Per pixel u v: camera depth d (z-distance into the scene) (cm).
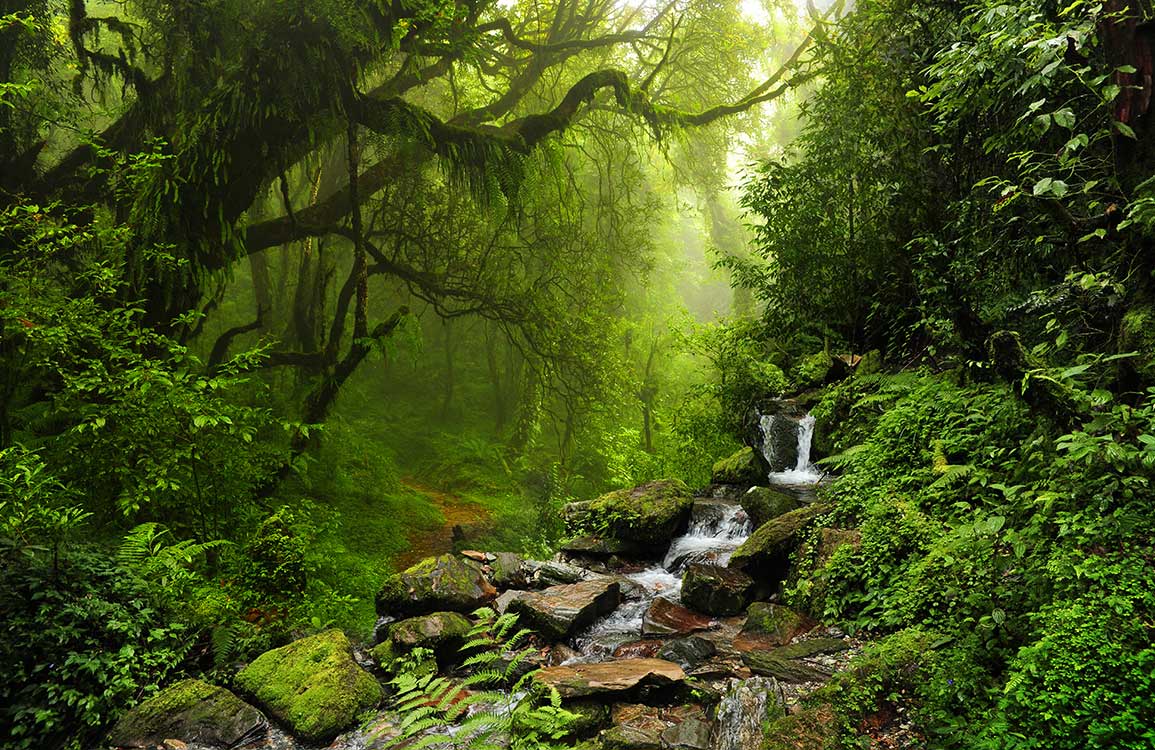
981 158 662
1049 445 378
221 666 454
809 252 917
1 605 400
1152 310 384
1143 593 269
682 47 1705
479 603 545
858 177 873
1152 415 306
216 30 893
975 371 539
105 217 865
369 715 396
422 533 1340
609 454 1298
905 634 356
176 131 927
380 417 2091
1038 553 339
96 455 575
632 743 324
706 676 396
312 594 719
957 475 429
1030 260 575
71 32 941
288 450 839
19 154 947
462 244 1559
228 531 689
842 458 584
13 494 464
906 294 877
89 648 416
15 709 368
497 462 1942
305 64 891
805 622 450
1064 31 362
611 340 1764
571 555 678
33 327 556
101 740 383
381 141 1128
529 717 314
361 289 1083
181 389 591
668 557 652
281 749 374
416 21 929
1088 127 486
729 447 952
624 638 479
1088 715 240
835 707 313
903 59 820
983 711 284
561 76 1698
